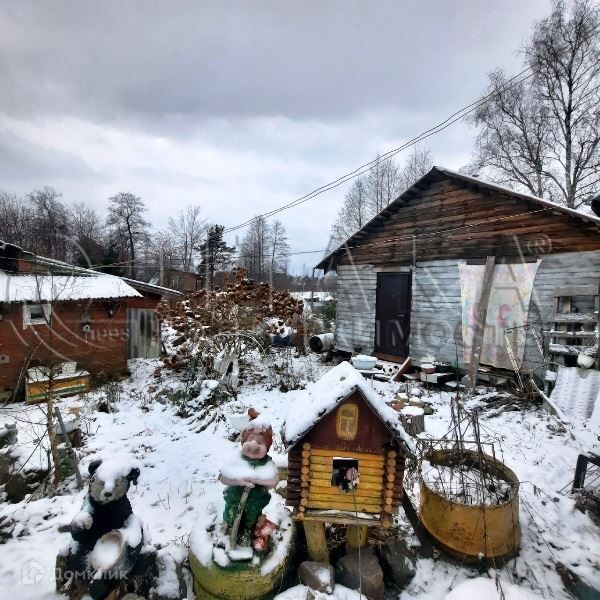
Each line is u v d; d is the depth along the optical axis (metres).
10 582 2.87
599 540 3.34
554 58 17.27
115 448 5.45
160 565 2.98
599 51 16.16
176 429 6.24
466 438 5.32
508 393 7.13
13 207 34.22
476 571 3.08
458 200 8.77
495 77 18.62
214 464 5.03
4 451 4.48
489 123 19.48
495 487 3.60
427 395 7.59
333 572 2.92
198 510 3.93
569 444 5.12
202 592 2.76
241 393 8.04
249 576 2.64
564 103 17.70
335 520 2.84
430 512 3.32
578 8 16.53
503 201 7.94
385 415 2.71
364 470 2.89
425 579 3.05
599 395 4.99
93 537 2.55
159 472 4.85
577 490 3.95
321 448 2.86
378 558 3.17
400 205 10.00
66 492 4.19
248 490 2.69
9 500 4.10
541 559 3.17
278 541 3.01
